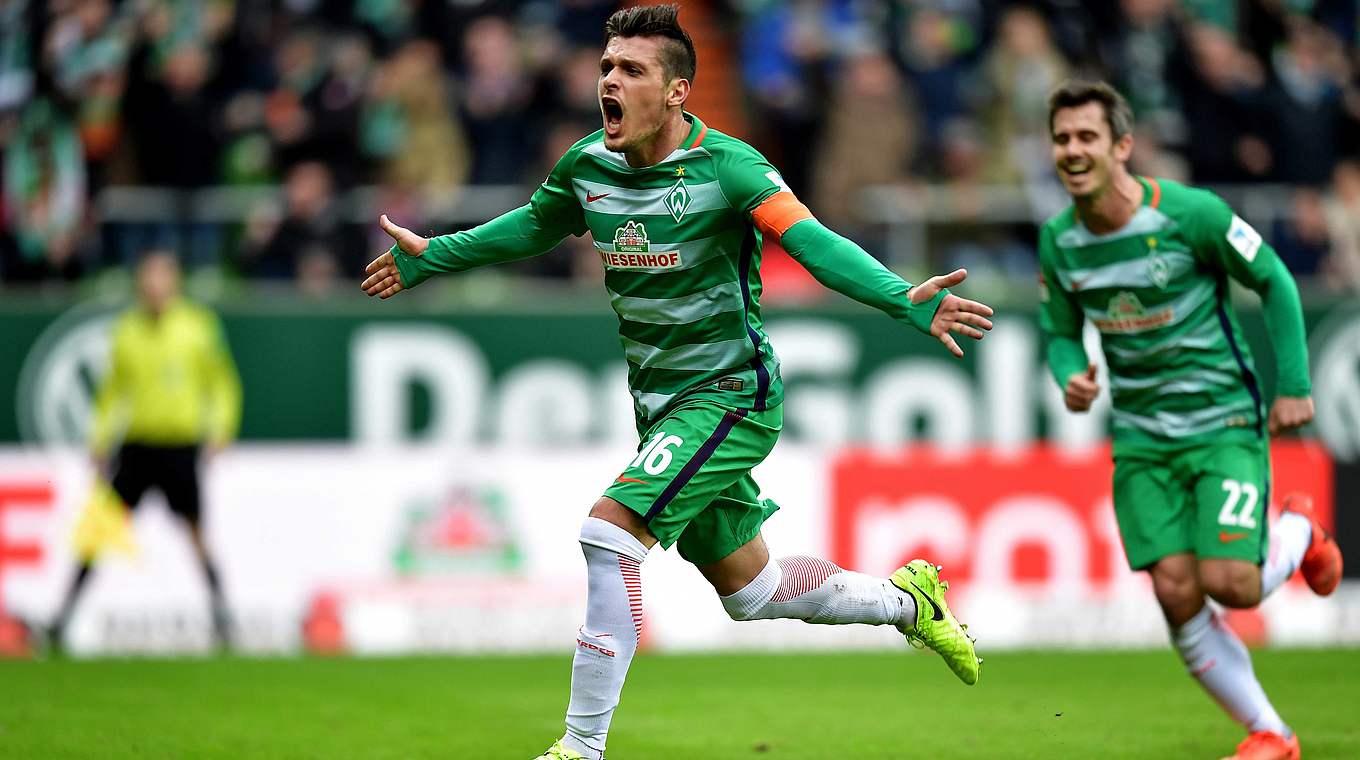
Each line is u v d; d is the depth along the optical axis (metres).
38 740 21.61
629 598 16.64
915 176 41.03
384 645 32.75
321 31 42.56
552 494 33.28
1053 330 21.23
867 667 30.28
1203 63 42.78
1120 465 20.47
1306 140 42.09
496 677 28.80
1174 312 19.92
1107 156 19.67
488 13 43.09
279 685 27.62
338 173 39.97
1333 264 37.19
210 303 32.97
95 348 32.62
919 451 33.53
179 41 41.44
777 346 33.59
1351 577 33.31
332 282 36.12
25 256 37.94
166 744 21.42
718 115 47.16
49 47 40.19
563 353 33.50
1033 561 33.41
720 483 16.83
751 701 25.94
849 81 41.12
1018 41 41.62
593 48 42.97
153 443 32.59
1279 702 25.28
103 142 39.69
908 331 33.62
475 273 35.66
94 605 32.44
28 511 32.47
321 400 33.16
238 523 32.81
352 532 32.97
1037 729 22.91
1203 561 19.47
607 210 16.80
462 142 40.44
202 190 39.94
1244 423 19.94
